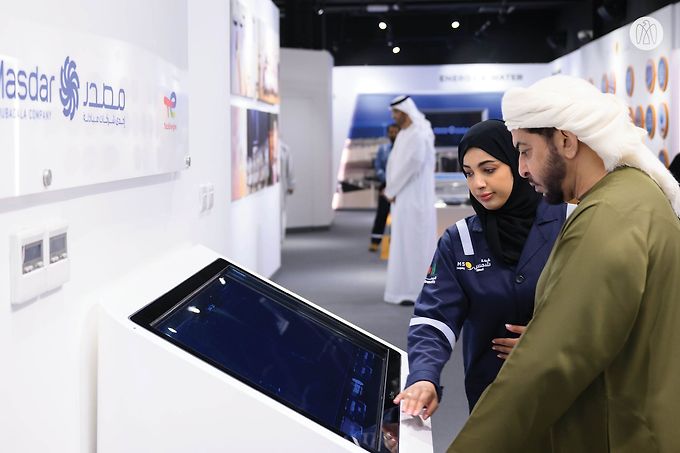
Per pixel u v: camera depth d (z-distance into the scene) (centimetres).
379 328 655
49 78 142
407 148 740
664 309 134
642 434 134
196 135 298
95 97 166
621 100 147
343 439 134
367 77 1800
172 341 141
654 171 142
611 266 130
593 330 130
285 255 1106
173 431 135
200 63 310
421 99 1798
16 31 129
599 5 1416
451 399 471
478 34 1781
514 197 204
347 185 1828
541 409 133
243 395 133
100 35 170
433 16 1809
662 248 134
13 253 128
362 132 1812
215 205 333
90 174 162
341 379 176
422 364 190
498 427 133
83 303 161
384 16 1809
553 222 204
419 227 750
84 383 159
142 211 209
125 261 192
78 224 159
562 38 1658
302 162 1437
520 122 144
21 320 132
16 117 128
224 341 162
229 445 133
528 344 133
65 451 149
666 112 1006
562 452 142
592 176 146
